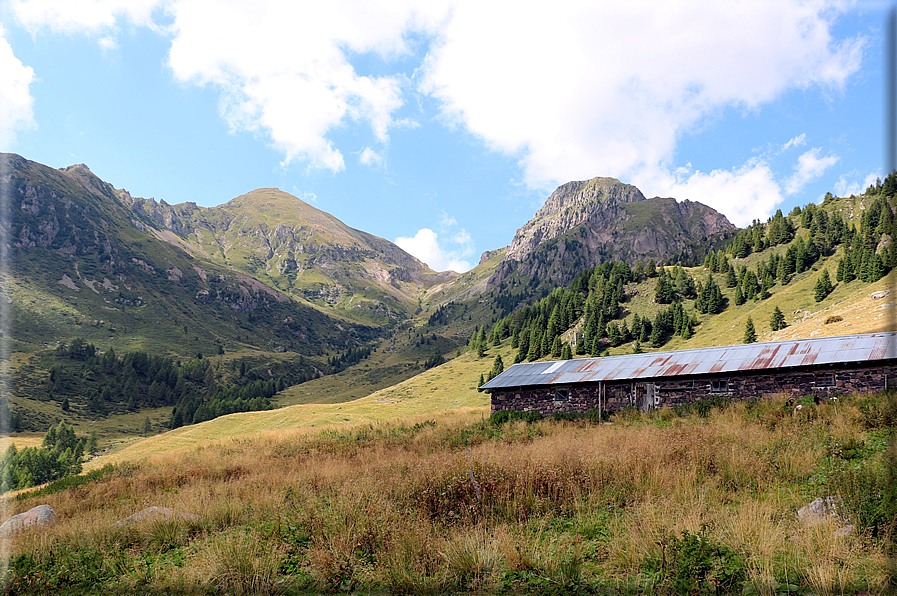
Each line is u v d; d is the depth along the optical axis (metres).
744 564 8.38
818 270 149.00
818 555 8.35
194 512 15.59
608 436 21.31
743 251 192.50
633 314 168.12
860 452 14.64
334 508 12.84
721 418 26.17
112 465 38.22
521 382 41.81
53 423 195.00
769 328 122.19
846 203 196.75
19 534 14.92
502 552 9.95
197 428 85.44
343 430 49.88
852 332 70.94
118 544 13.11
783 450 15.28
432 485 13.64
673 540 9.04
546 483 13.60
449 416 52.56
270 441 46.66
